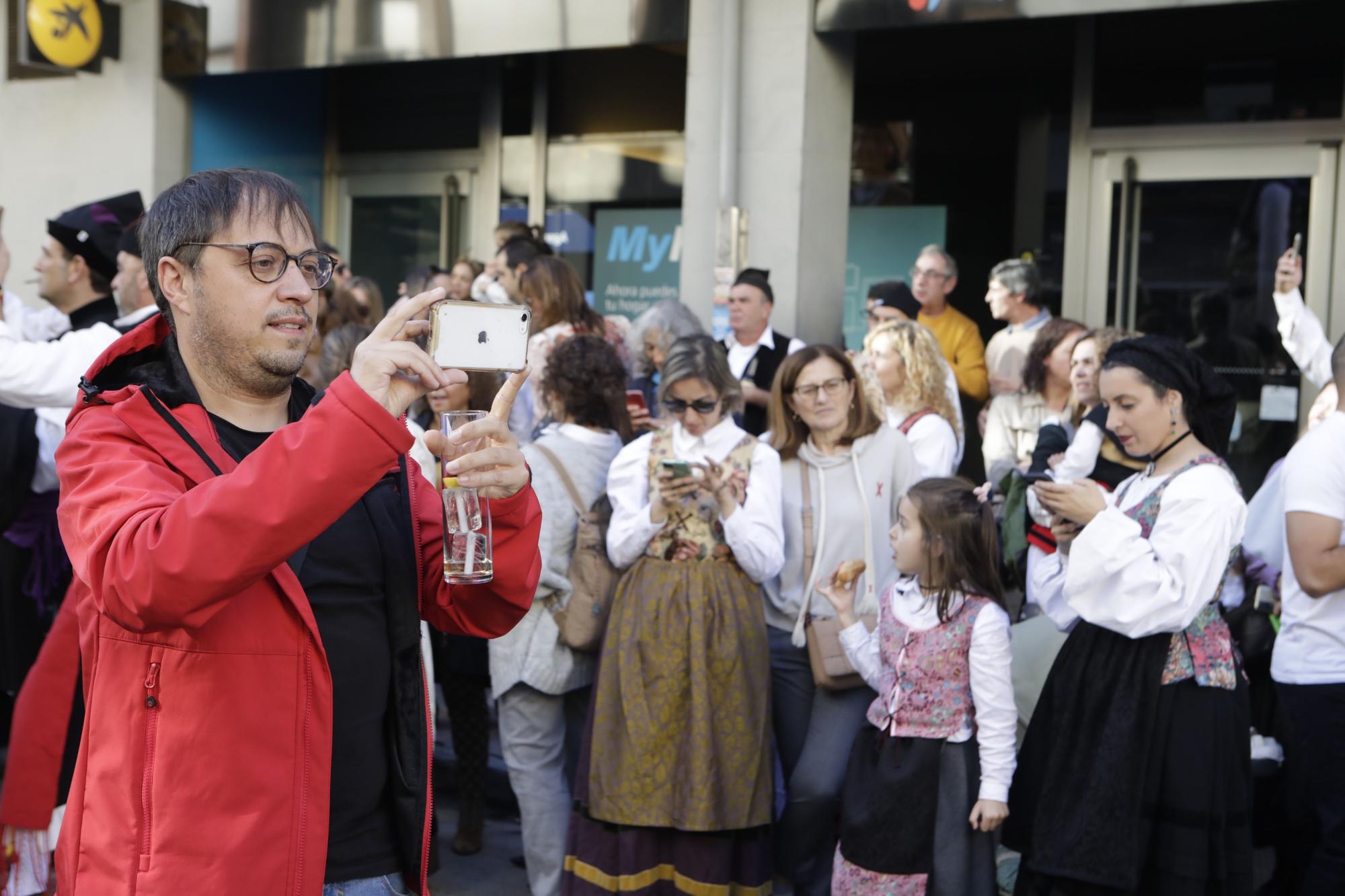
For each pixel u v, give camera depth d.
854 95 7.26
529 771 4.09
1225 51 6.30
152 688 1.68
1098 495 3.02
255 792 1.67
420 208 8.27
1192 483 2.97
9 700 4.92
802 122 5.62
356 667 1.83
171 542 1.49
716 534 3.75
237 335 1.75
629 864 3.66
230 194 1.74
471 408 4.32
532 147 7.87
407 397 1.59
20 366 3.54
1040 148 6.84
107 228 4.40
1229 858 2.97
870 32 6.48
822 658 3.74
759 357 5.37
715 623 3.69
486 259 8.06
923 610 3.39
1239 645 3.93
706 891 3.65
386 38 6.86
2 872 3.41
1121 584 2.91
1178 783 2.93
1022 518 4.11
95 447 1.71
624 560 3.81
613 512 3.96
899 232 7.24
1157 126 6.44
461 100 8.07
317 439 1.51
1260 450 6.30
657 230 7.50
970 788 3.27
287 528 1.50
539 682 3.99
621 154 7.60
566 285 5.12
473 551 1.77
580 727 4.23
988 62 6.91
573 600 3.96
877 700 3.47
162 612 1.51
